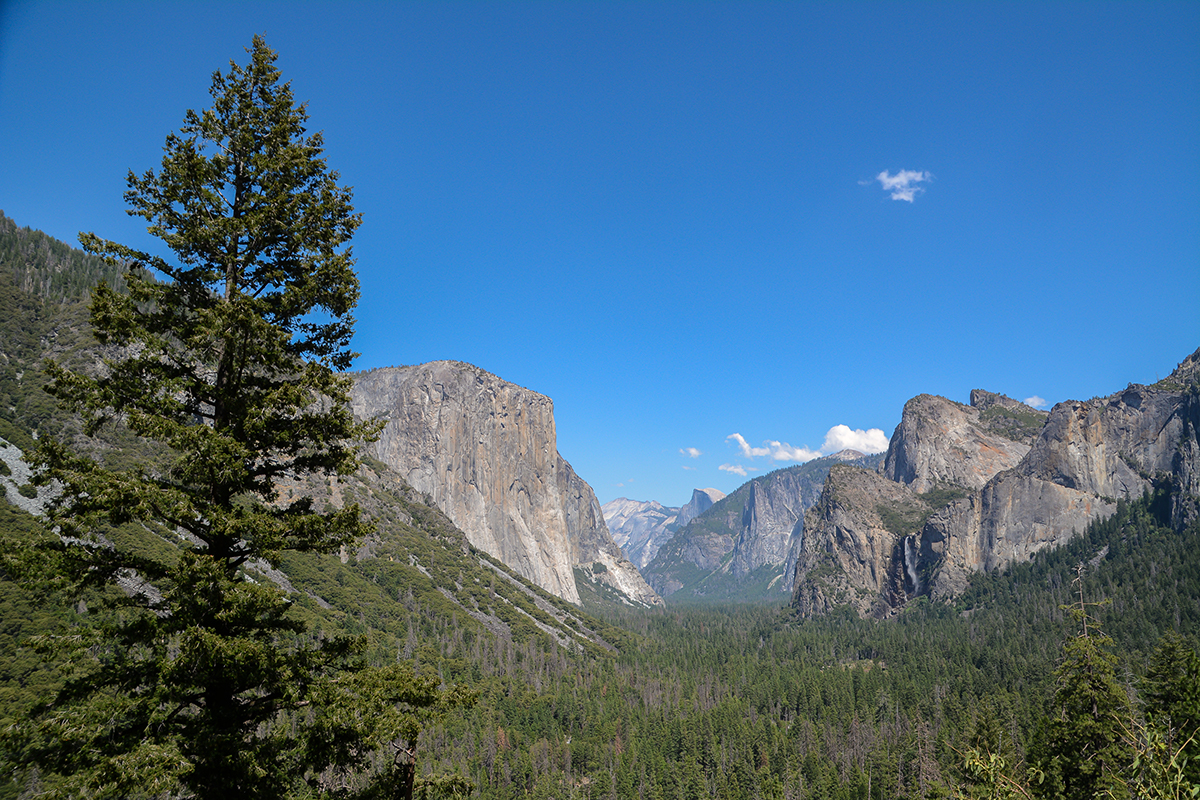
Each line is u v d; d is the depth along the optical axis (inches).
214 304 712.4
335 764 672.4
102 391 640.4
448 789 717.9
